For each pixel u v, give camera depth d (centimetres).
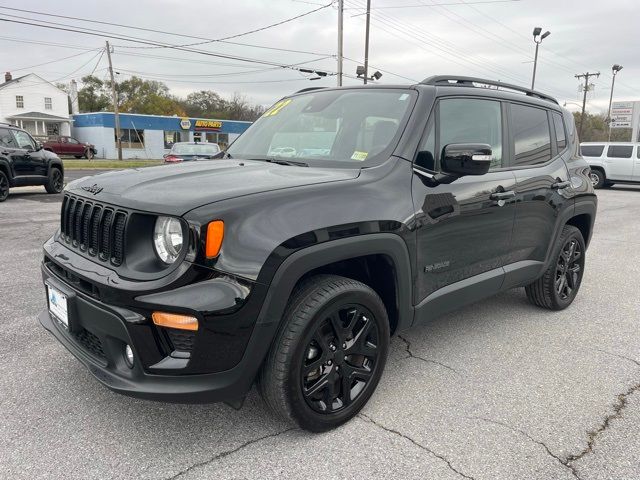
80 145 3903
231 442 255
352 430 268
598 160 1919
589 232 493
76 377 313
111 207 241
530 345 387
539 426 278
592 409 297
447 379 328
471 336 402
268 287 224
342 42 2461
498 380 329
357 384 279
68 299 249
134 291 218
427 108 314
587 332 418
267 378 242
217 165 310
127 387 225
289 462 241
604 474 239
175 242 221
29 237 738
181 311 212
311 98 380
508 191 359
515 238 379
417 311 302
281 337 238
